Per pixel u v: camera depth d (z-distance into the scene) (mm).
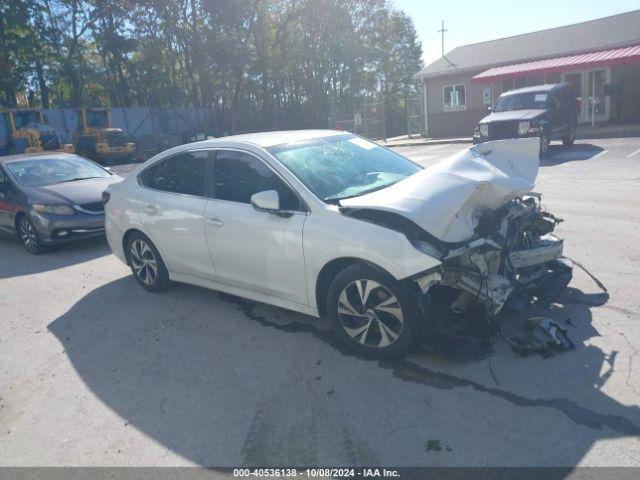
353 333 3869
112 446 3100
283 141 4629
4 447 3180
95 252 7699
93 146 28453
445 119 26844
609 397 3121
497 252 3787
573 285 4820
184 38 38344
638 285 4695
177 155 5160
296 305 4227
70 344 4559
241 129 40531
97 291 5891
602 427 2871
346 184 4285
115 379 3887
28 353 4445
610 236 6273
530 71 21672
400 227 3625
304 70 44781
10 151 26641
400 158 5129
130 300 5492
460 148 19219
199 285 5078
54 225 7449
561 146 16719
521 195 3977
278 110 44375
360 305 3805
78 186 8055
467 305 3750
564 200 8547
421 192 3625
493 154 4188
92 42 41031
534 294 4316
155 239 5270
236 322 4707
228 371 3844
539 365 3531
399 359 3789
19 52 37375
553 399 3152
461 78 25781
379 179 4488
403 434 2965
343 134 5215
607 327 3957
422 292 3510
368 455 2828
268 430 3119
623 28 22625
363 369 3691
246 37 39531
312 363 3842
